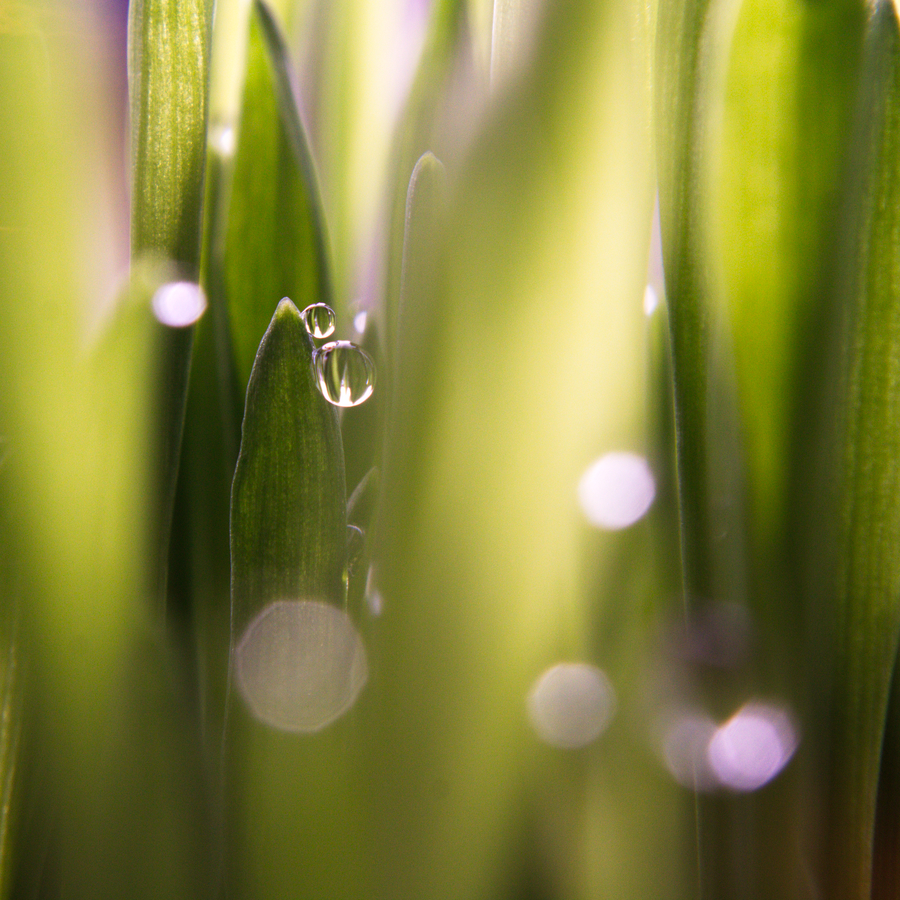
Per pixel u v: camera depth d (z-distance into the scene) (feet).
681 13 0.39
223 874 0.39
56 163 0.39
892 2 0.39
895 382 0.39
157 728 0.39
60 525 0.39
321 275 0.41
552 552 0.38
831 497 0.39
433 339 0.38
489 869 0.38
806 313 0.40
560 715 0.38
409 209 0.38
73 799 0.39
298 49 0.44
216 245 0.41
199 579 0.41
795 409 0.40
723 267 0.40
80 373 0.39
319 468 0.38
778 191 0.40
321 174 0.44
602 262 0.37
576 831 0.39
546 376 0.37
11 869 0.39
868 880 0.39
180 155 0.40
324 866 0.38
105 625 0.39
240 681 0.38
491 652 0.38
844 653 0.39
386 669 0.38
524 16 0.38
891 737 0.40
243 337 0.41
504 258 0.37
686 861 0.39
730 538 0.40
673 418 0.40
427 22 0.42
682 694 0.39
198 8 0.40
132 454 0.39
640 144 0.38
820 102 0.40
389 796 0.38
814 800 0.39
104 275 0.41
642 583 0.40
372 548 0.40
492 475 0.37
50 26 0.40
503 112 0.37
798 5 0.40
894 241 0.38
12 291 0.39
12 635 0.39
